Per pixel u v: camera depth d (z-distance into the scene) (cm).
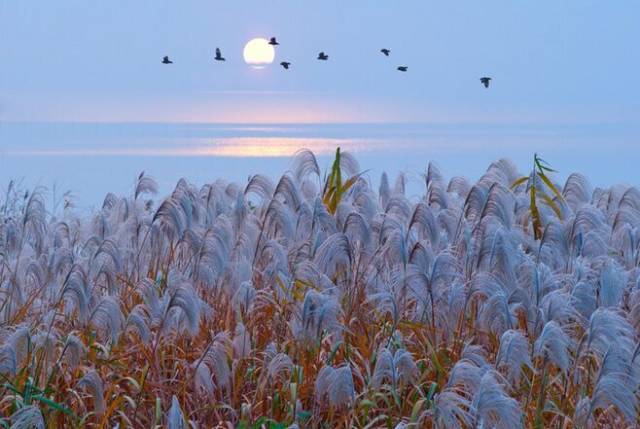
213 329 1035
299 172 1273
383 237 1104
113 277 1060
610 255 1164
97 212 1302
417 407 793
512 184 1371
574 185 1409
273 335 1006
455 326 955
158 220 1218
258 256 1180
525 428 822
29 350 888
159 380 898
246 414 837
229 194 1368
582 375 897
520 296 933
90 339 956
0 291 1069
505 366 898
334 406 864
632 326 867
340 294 1048
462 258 1100
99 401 829
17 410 784
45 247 1236
